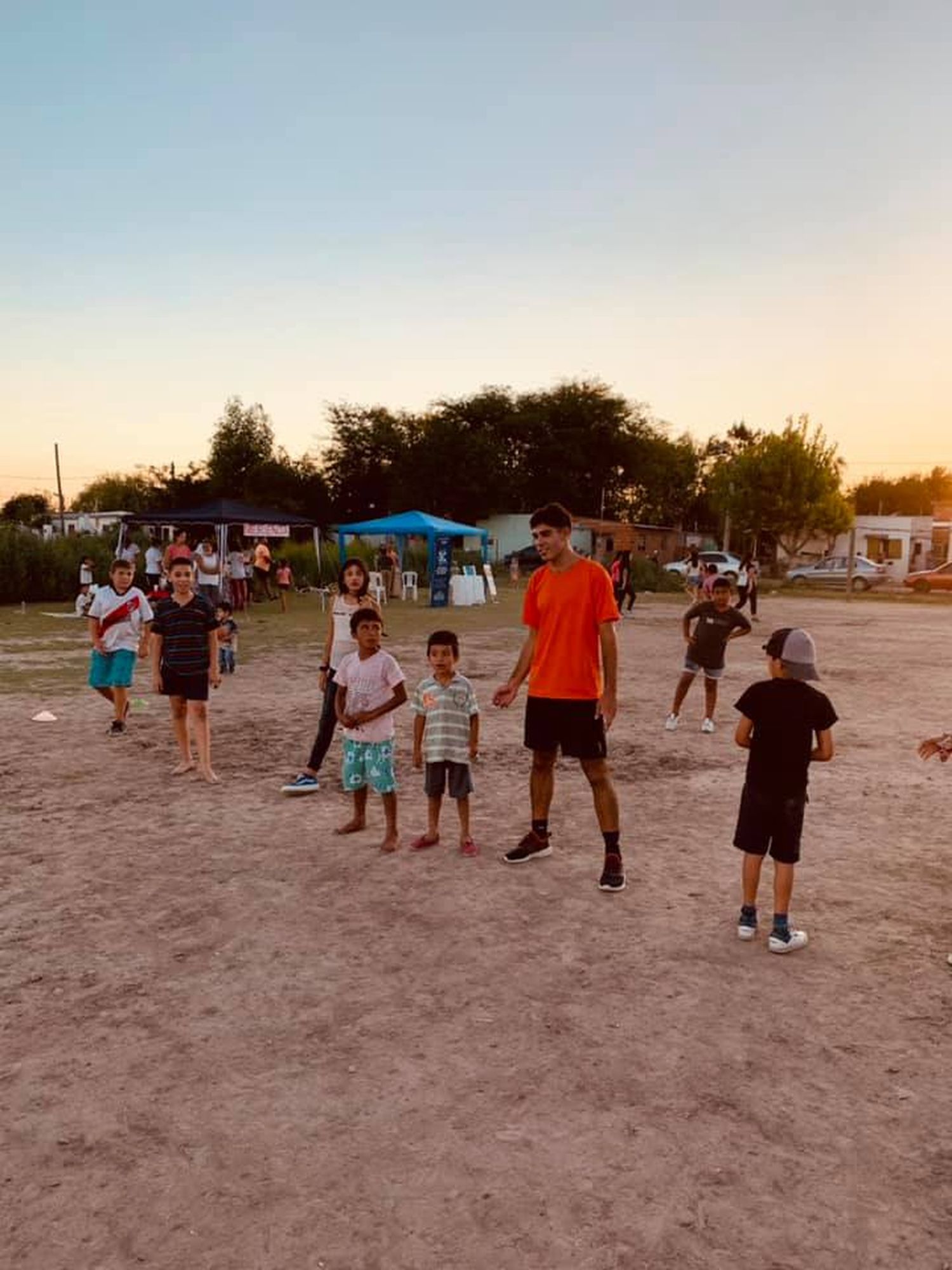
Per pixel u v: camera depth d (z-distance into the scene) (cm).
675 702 982
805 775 434
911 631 2225
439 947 436
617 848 517
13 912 476
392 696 573
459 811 576
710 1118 303
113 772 777
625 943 444
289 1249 244
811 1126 300
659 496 6756
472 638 1847
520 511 6234
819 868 561
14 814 653
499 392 6350
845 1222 256
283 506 6009
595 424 6212
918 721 1055
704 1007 380
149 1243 245
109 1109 306
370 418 6259
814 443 5559
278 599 2881
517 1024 364
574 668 515
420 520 2781
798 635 433
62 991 390
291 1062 336
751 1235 250
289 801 689
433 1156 283
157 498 6350
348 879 528
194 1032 356
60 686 1212
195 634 734
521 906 489
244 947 434
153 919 468
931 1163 282
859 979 408
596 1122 301
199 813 657
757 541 5788
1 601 2677
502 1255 242
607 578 511
